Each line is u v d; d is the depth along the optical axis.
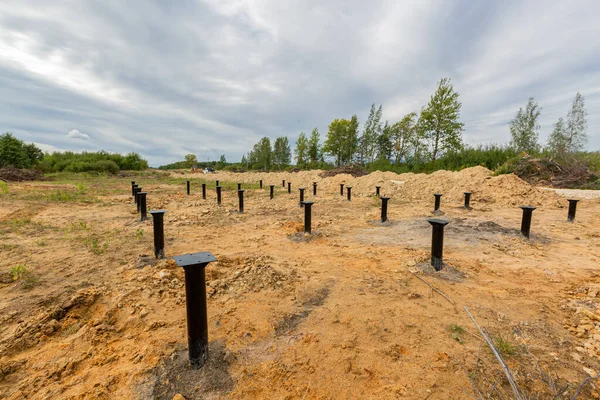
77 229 6.04
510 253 4.61
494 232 5.98
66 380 1.83
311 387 1.79
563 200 9.68
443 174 14.16
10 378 1.84
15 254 4.28
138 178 28.52
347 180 18.61
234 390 1.76
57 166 30.84
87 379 1.83
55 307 2.64
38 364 1.97
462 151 21.81
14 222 6.42
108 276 3.47
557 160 15.36
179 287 3.20
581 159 14.62
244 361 2.02
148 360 1.98
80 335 2.29
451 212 8.70
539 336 2.31
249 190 17.83
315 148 47.31
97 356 2.05
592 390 1.73
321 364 2.00
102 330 2.36
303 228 6.52
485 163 18.83
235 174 35.38
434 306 2.84
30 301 2.80
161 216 4.16
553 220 7.23
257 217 8.10
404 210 9.34
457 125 23.31
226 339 2.26
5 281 3.27
